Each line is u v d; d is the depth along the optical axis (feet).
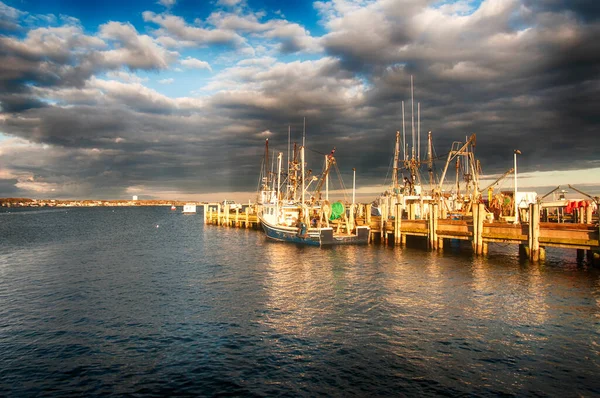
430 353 68.49
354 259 163.63
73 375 61.82
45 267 152.05
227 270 143.95
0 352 70.23
